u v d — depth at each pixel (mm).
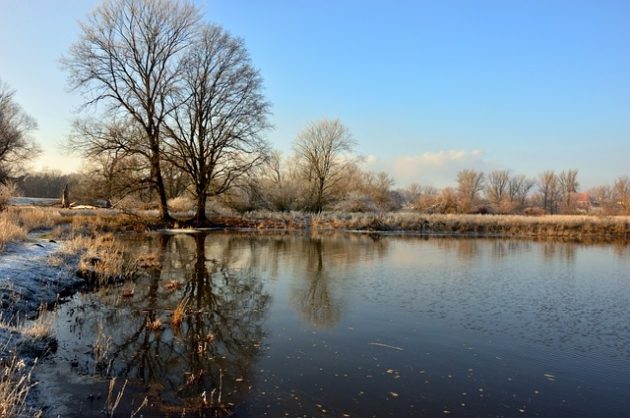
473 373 7035
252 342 8227
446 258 19594
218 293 12008
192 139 31703
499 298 12008
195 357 7410
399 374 6914
